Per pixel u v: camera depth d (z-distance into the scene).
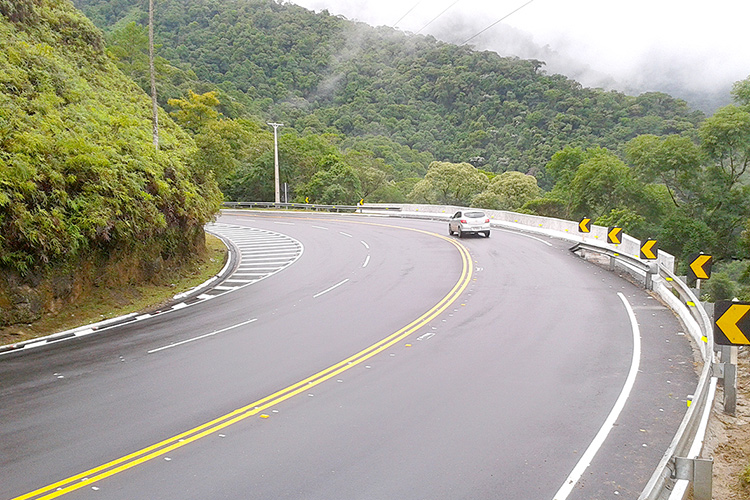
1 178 14.20
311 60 162.38
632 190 50.69
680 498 5.63
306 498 6.13
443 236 31.77
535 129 121.69
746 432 8.14
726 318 7.71
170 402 9.02
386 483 6.44
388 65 171.38
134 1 150.00
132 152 20.89
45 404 9.04
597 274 19.81
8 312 13.96
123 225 17.50
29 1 31.39
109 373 10.64
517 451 7.21
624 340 12.12
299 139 74.38
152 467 6.83
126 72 73.06
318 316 15.06
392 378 10.00
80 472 6.71
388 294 17.53
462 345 11.95
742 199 46.97
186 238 23.05
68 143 17.36
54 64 25.02
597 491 6.24
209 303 17.47
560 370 10.29
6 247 14.23
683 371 10.17
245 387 9.66
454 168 73.25
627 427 7.88
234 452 7.23
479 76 153.00
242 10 170.12
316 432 7.81
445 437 7.62
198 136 34.16
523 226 34.81
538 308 15.05
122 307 16.89
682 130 107.56
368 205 51.72
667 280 15.60
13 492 6.25
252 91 131.50
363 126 127.50
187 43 147.25
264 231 37.16
